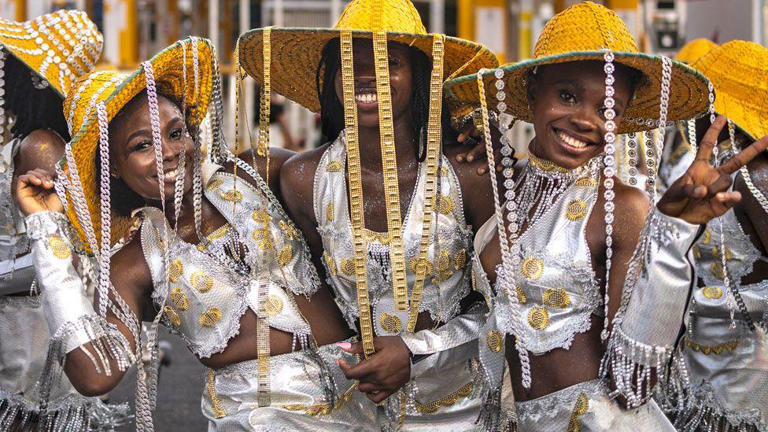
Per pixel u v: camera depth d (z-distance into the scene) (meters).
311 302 3.18
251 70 3.36
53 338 2.86
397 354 3.04
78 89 3.13
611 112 2.66
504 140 2.88
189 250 3.05
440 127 3.00
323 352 3.13
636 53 2.65
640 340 2.58
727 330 3.56
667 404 3.62
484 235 3.01
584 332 2.79
